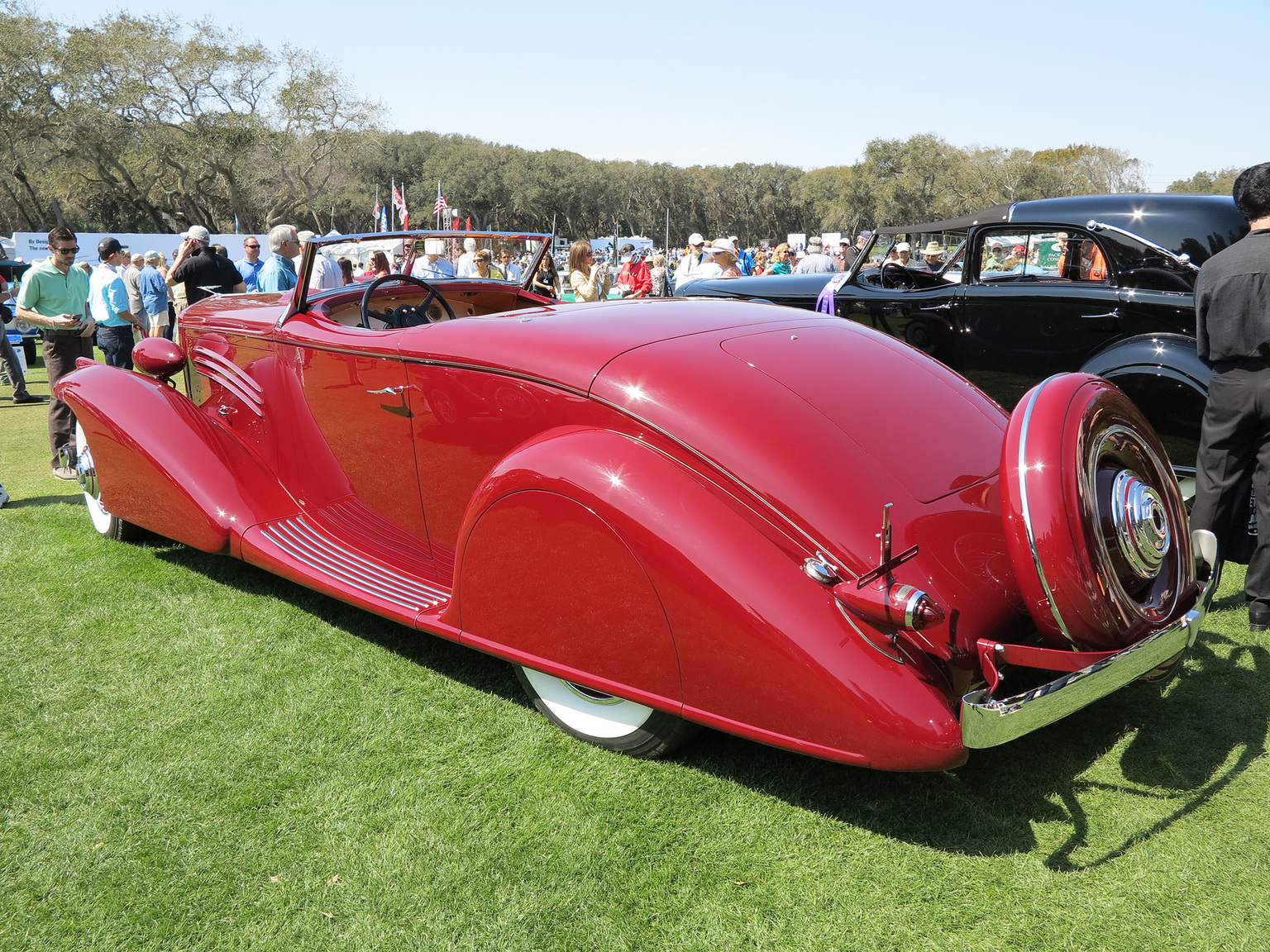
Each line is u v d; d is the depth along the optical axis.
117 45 46.00
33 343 11.02
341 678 2.90
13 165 49.38
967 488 2.24
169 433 3.33
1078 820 2.16
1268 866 1.98
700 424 2.11
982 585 2.08
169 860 2.07
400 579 2.92
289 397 3.24
